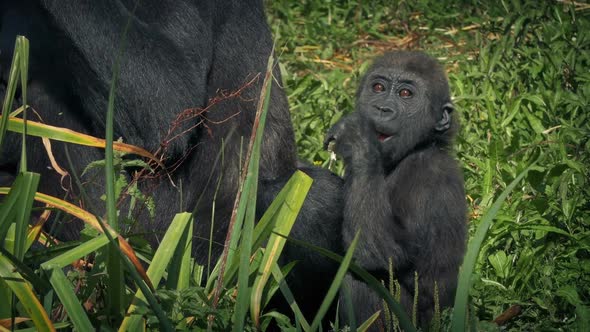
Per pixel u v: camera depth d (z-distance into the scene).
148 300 7.91
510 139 15.97
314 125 17.02
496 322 10.59
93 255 10.75
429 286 11.18
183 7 11.44
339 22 24.45
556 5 21.61
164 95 11.05
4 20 11.31
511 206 13.45
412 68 11.52
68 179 11.38
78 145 11.39
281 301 11.63
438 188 11.34
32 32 11.13
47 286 8.47
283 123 12.52
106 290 8.98
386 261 10.88
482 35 22.09
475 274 11.35
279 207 9.13
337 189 11.90
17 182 8.45
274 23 24.45
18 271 8.30
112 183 8.43
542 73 18.59
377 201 10.81
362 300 11.34
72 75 11.09
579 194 13.25
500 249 12.72
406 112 11.41
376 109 11.48
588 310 10.09
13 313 8.13
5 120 8.76
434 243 11.20
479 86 18.52
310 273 11.60
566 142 15.48
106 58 10.79
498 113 17.28
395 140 11.46
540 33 20.80
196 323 8.99
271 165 12.30
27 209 8.45
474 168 15.17
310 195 11.64
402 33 24.11
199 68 11.42
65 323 8.47
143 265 10.48
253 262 9.37
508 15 21.06
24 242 8.47
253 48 12.18
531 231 12.85
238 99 12.02
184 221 8.93
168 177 11.67
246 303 8.39
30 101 11.30
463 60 20.95
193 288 8.74
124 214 11.39
